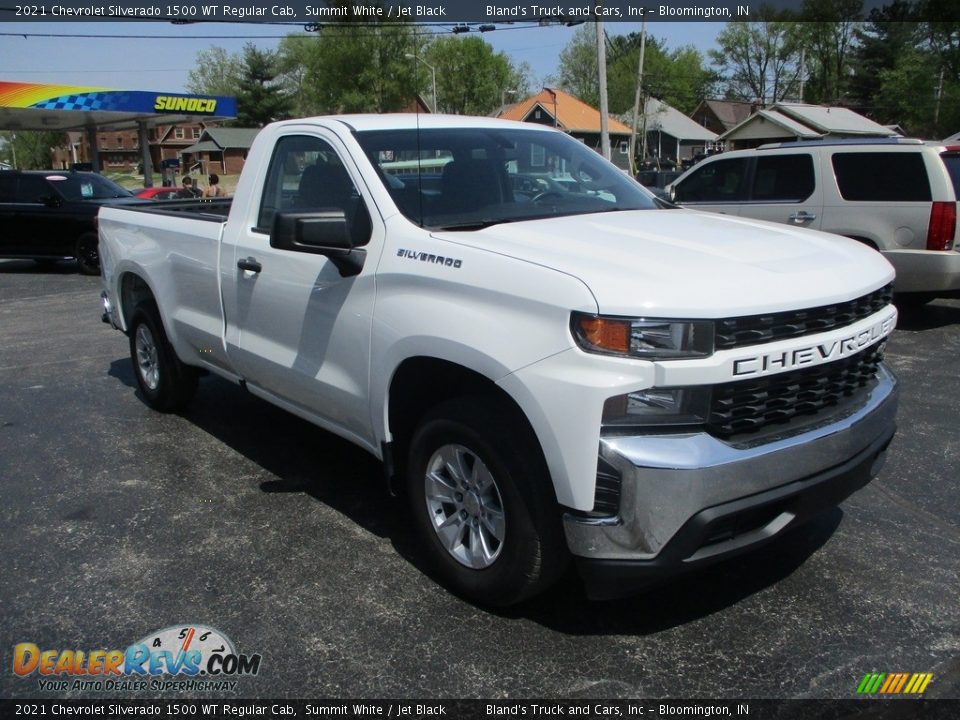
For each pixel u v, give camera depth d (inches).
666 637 122.0
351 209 147.9
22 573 143.0
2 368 290.4
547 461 109.6
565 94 2210.9
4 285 525.7
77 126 1337.4
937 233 312.7
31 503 172.1
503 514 120.3
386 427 138.8
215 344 187.8
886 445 129.2
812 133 1683.1
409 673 114.7
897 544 149.6
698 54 3061.0
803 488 112.7
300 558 147.2
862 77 2519.7
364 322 138.3
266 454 199.2
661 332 103.9
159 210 223.9
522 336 111.2
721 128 2773.1
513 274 114.5
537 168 165.0
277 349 165.0
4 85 1010.7
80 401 246.4
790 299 110.4
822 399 119.6
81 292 486.0
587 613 128.4
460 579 130.2
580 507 107.4
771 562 143.6
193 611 130.6
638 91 1370.6
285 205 165.5
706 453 104.6
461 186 149.5
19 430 220.1
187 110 1168.2
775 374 109.9
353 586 137.4
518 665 115.9
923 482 177.3
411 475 136.8
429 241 129.9
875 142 332.8
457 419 122.6
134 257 220.2
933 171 313.4
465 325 118.2
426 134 158.9
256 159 174.9
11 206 556.1
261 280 165.6
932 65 1940.2
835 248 133.3
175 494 175.9
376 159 148.2
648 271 111.0
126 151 3777.1
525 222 140.9
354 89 1935.3
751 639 121.2
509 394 112.4
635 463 103.5
